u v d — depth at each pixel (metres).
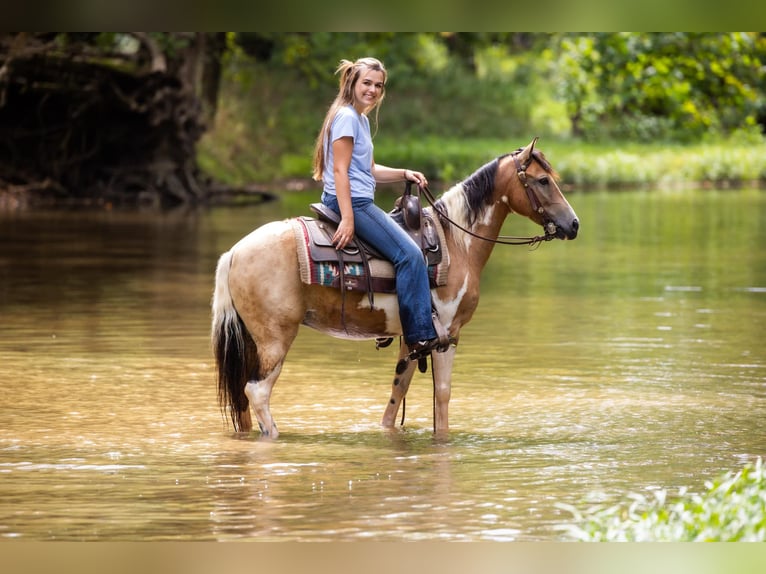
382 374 12.99
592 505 7.85
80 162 41.91
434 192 44.12
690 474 8.70
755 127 60.00
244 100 54.53
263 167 51.59
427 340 9.73
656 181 53.56
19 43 38.06
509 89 65.44
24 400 11.41
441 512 7.73
